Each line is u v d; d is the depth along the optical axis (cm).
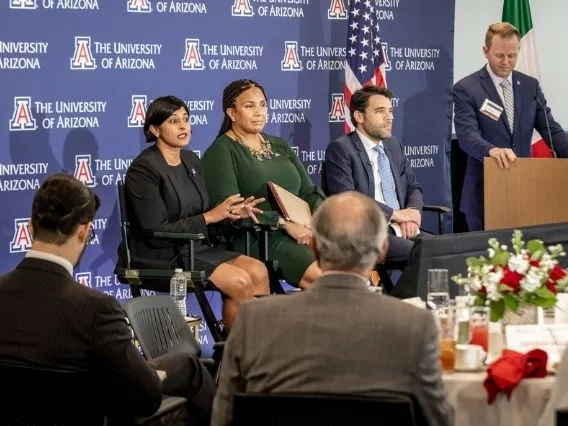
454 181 988
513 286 434
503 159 811
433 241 558
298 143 877
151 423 411
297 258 725
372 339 331
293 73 869
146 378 391
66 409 383
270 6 852
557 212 796
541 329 434
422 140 951
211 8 820
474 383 399
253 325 344
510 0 973
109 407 395
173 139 705
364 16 868
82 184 399
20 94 728
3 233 725
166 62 799
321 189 802
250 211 702
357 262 341
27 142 732
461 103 889
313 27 877
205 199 724
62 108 748
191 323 666
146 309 527
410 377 331
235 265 699
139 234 690
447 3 958
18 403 385
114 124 775
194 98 816
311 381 332
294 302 343
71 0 747
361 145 792
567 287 452
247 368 343
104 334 384
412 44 940
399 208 799
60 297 387
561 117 1046
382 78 878
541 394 393
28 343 384
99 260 772
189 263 672
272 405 321
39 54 735
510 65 884
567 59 1043
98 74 764
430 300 453
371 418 315
